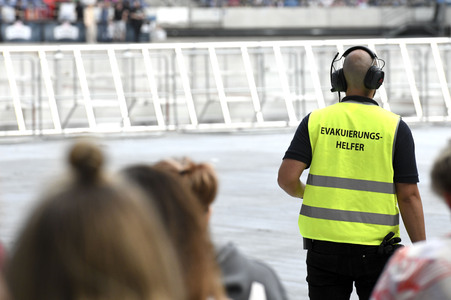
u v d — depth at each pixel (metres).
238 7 50.16
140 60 26.58
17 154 20.92
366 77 5.78
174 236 2.65
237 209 13.64
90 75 26.52
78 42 39.16
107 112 26.69
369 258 5.70
